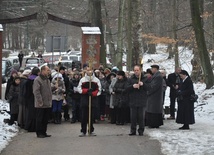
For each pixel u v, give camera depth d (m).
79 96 15.81
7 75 33.16
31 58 39.41
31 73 13.55
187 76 13.59
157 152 9.93
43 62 39.12
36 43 83.50
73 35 81.56
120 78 15.29
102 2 32.94
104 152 9.95
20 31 77.94
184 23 35.59
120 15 29.59
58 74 15.12
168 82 16.59
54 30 72.62
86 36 22.42
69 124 15.40
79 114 16.05
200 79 29.62
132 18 21.42
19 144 11.02
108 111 16.98
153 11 42.47
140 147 10.52
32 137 12.19
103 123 15.94
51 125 15.09
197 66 30.09
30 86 13.20
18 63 42.69
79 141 11.41
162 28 41.81
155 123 14.16
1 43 21.27
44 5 48.69
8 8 55.06
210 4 30.98
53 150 10.23
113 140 11.53
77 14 47.50
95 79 12.49
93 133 12.69
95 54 22.47
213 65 29.92
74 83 15.82
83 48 22.48
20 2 56.44
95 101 12.61
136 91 12.38
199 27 22.14
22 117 13.85
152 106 14.11
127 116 15.49
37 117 12.12
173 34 29.86
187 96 13.54
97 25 28.02
